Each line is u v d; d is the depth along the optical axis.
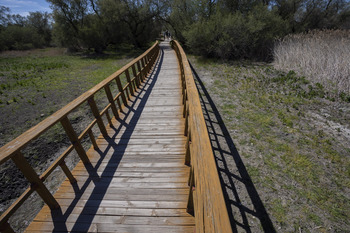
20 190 3.20
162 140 3.20
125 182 2.34
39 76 11.37
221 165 3.19
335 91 5.73
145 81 7.07
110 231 1.79
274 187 2.75
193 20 17.39
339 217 2.32
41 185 1.81
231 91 6.60
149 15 23.53
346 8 21.27
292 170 3.03
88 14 25.98
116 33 25.70
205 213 0.75
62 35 24.12
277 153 3.43
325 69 6.86
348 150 3.43
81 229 1.82
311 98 5.55
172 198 2.10
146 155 2.83
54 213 1.97
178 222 1.84
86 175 2.46
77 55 23.41
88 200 2.11
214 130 4.23
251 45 12.25
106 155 2.86
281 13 20.08
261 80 7.48
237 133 4.09
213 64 11.52
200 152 1.14
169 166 2.59
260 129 4.20
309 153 3.40
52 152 4.03
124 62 16.45
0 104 6.94
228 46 12.20
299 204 2.48
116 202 2.08
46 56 23.66
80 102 2.38
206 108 5.35
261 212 2.40
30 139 1.55
